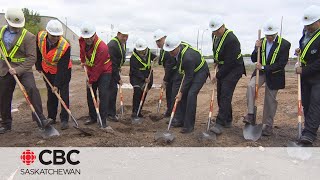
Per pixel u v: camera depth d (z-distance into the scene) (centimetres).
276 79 657
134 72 833
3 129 694
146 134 691
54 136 655
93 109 762
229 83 680
